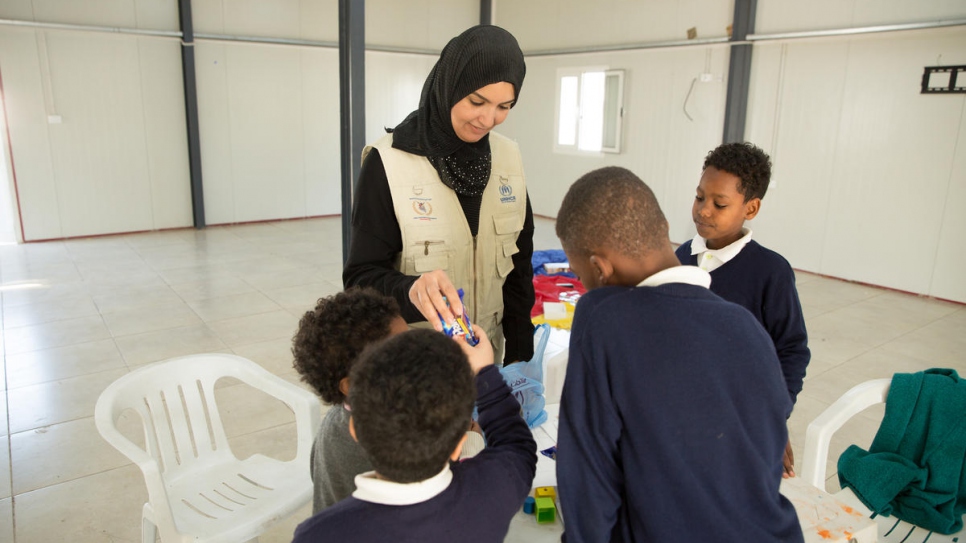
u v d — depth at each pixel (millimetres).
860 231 5812
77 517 2387
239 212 8180
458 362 832
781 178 6309
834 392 3537
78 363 3824
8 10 6375
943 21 4977
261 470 1913
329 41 8328
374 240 1493
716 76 6676
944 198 5250
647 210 917
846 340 4367
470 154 1512
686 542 872
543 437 1602
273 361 3904
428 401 780
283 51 8039
